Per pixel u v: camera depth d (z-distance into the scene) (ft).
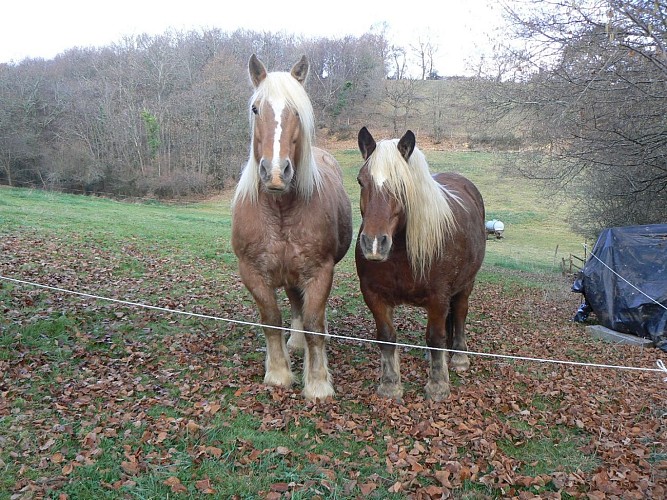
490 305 29.94
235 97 125.80
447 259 13.38
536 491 10.27
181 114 126.11
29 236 34.40
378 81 164.04
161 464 10.19
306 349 14.15
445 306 13.84
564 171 35.88
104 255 30.91
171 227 51.39
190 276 28.22
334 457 11.00
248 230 13.25
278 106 12.04
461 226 14.07
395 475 10.45
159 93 132.67
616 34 24.08
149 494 9.28
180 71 142.41
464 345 17.42
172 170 122.21
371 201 12.01
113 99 134.31
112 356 15.57
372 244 11.64
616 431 13.07
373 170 12.14
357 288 29.35
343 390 14.69
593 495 10.03
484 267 50.98
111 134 123.24
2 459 9.92
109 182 118.83
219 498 9.41
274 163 11.52
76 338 16.34
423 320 23.61
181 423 11.71
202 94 126.00
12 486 9.23
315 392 13.80
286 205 12.98
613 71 26.27
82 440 10.74
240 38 155.22
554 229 91.71
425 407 13.71
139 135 122.62
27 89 124.16
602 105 28.53
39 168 115.75
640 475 10.84
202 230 51.62
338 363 16.88
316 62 157.17
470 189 18.02
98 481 9.52
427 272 13.12
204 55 150.51
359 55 160.15
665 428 13.21
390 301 13.89
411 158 12.86
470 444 11.84
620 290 24.44
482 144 41.73
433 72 188.96
